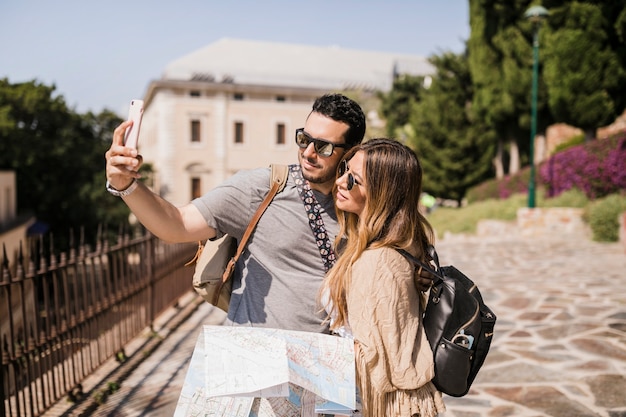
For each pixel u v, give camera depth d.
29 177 29.55
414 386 1.60
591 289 7.52
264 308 1.80
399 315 1.62
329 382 1.59
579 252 11.56
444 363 1.65
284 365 1.55
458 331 1.69
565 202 16.11
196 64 43.94
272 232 1.80
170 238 1.70
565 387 3.97
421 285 1.76
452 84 28.58
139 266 5.82
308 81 48.22
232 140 40.72
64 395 3.97
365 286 1.62
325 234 1.81
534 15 16.06
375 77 51.56
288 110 41.75
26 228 22.70
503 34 21.62
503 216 17.80
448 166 28.28
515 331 5.55
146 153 47.91
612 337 5.11
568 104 17.36
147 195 1.60
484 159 28.41
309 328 1.79
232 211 1.78
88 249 4.56
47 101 31.39
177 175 39.50
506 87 21.78
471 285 1.85
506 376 4.28
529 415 3.54
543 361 4.56
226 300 1.97
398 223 1.69
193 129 39.91
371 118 41.03
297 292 1.78
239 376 1.54
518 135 23.91
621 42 16.47
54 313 3.96
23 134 29.56
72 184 30.72
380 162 1.69
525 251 12.06
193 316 7.02
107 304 4.87
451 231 18.31
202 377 1.63
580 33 16.59
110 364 5.04
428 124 29.38
